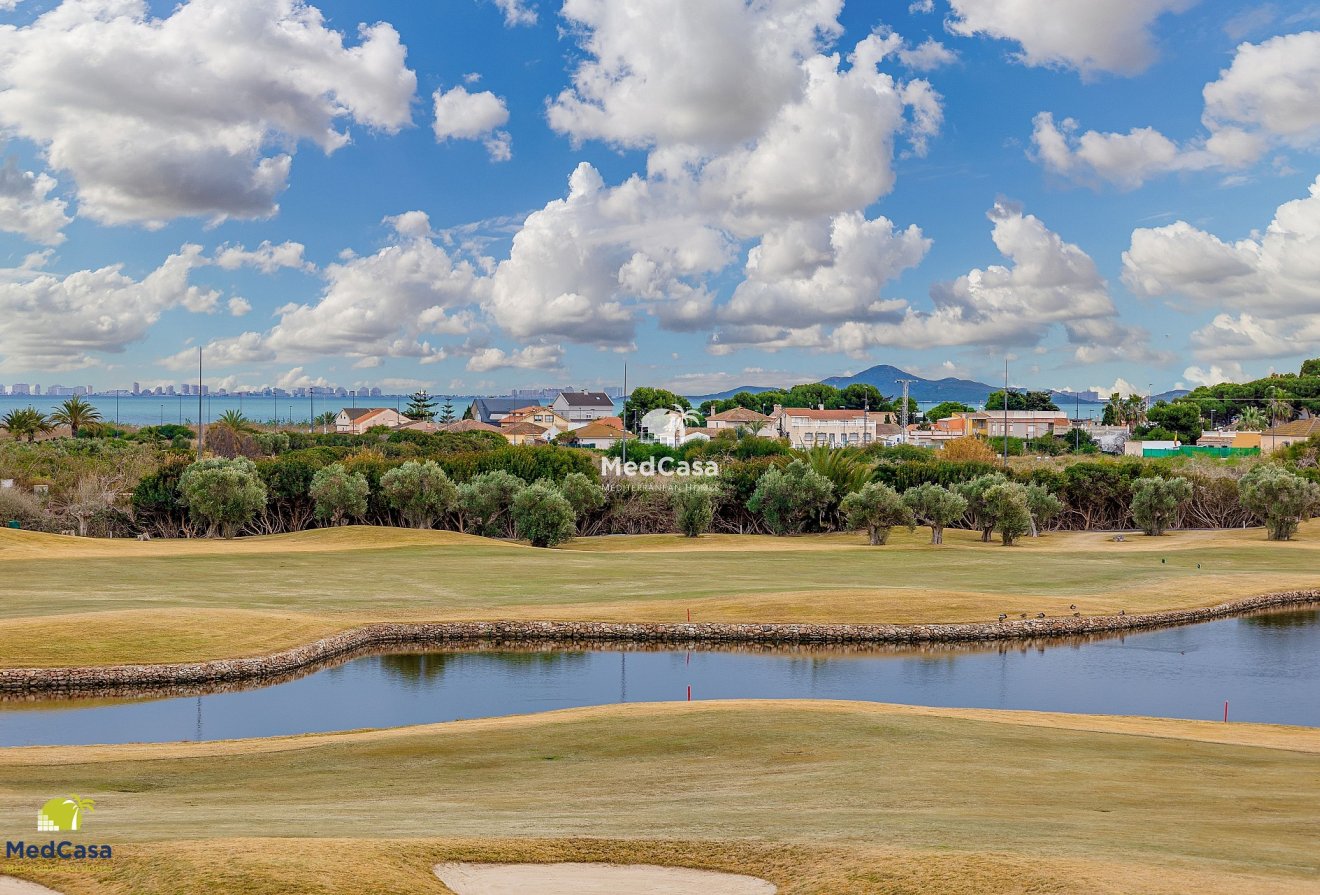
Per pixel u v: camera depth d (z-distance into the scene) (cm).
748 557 7600
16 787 1928
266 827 1416
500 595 5541
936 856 1177
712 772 2023
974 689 3981
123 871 1128
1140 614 5334
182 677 3831
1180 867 1112
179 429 18488
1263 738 2627
